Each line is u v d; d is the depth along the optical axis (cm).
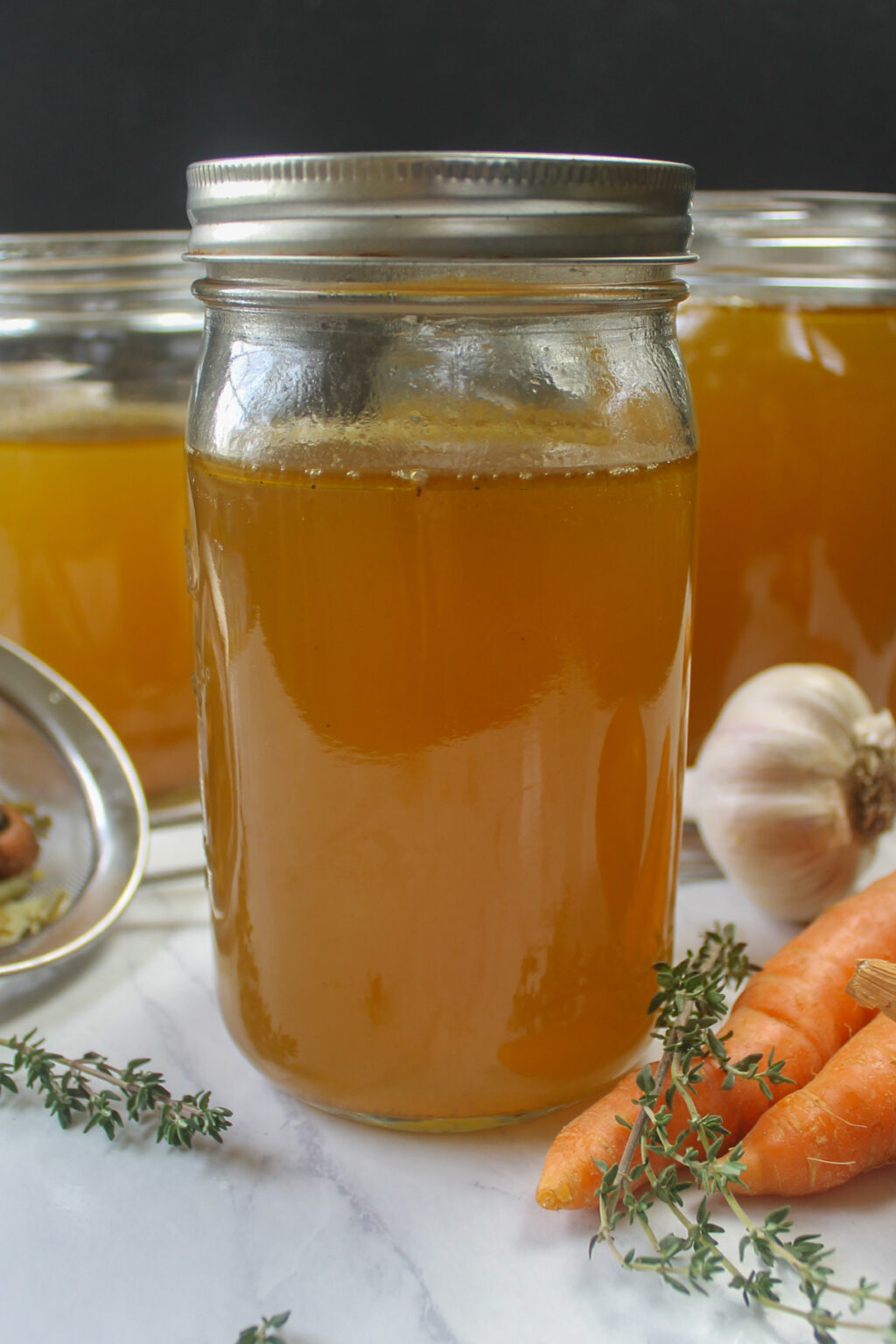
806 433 45
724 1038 37
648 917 38
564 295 33
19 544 49
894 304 45
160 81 74
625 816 36
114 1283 35
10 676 48
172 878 49
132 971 44
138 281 49
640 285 34
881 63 71
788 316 45
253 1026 38
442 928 36
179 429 49
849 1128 36
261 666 35
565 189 32
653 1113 34
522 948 36
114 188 76
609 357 34
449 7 72
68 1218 36
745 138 73
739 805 45
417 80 73
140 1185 37
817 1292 32
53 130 75
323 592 34
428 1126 38
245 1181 37
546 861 36
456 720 34
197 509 36
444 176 32
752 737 45
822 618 47
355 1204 36
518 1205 36
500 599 34
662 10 71
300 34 73
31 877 46
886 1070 37
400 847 35
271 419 34
